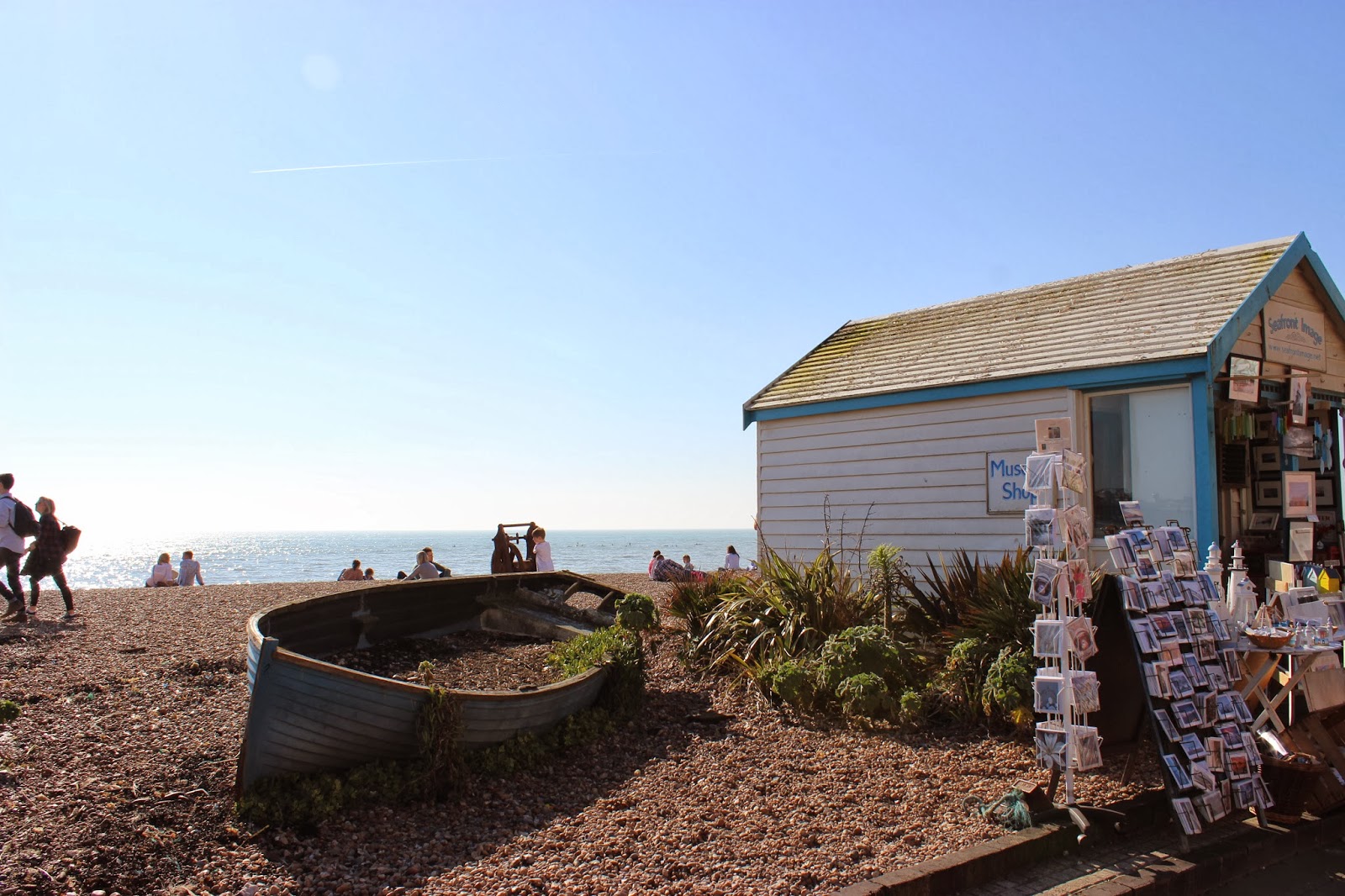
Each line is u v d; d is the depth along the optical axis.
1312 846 5.45
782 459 12.12
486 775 5.93
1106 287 10.72
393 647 9.15
